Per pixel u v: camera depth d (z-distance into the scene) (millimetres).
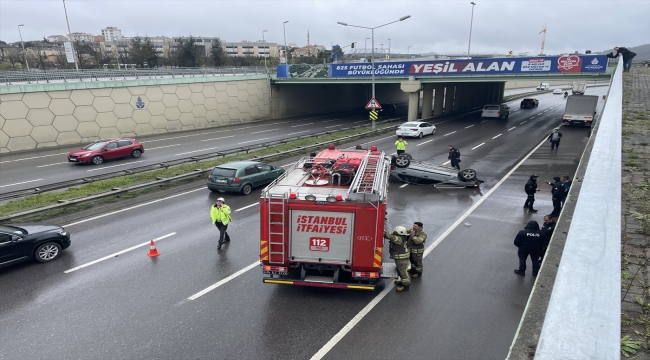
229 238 12320
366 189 8828
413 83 39875
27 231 10883
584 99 34531
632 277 4566
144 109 36031
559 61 33625
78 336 7762
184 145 30938
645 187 7430
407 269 9609
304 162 11836
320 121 46625
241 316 8391
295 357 7125
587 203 2062
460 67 37844
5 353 7281
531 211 14719
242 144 31047
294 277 8977
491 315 8266
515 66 35594
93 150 24375
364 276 8664
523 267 9906
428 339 7531
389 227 13242
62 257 11273
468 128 36469
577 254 1632
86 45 88625
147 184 17484
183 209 15477
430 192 17484
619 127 3629
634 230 5730
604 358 1151
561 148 26297
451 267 10430
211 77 41344
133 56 55156
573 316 1348
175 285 9688
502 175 20094
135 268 10578
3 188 19172
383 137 32312
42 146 29844
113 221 14148
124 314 8492
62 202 14828
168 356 7191
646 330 3684
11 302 8969
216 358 7133
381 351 7227
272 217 8617
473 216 14297
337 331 7836
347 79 43656
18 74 29297
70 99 31062
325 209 8438
